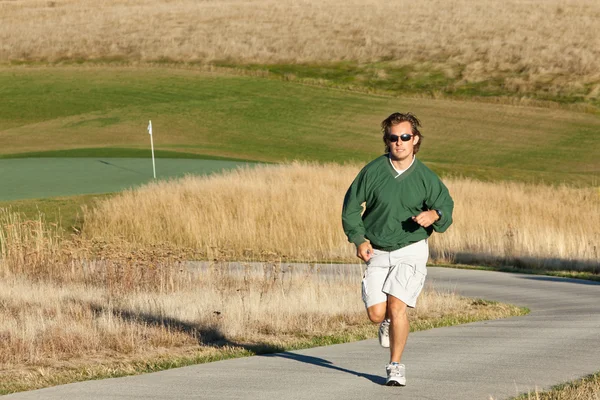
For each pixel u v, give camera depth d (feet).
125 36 653.71
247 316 107.34
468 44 613.93
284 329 102.27
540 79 547.90
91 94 525.34
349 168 298.35
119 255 144.25
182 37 645.51
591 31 639.35
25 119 481.05
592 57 574.56
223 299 120.78
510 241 212.23
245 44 620.49
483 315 115.85
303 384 69.41
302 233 224.74
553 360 78.89
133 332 95.50
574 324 103.55
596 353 82.38
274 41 627.87
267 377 72.74
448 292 144.56
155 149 376.27
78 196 256.93
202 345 92.73
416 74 565.12
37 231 169.99
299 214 229.66
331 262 198.18
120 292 130.00
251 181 260.62
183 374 75.10
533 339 92.02
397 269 66.49
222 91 529.86
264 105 502.38
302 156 396.98
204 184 256.93
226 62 592.60
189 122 467.93
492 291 147.84
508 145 427.74
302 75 566.36
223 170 286.25
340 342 96.12
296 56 598.75
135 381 72.38
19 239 172.45
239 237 222.69
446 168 349.00
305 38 632.79
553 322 106.32
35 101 512.22
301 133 449.89
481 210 241.55
